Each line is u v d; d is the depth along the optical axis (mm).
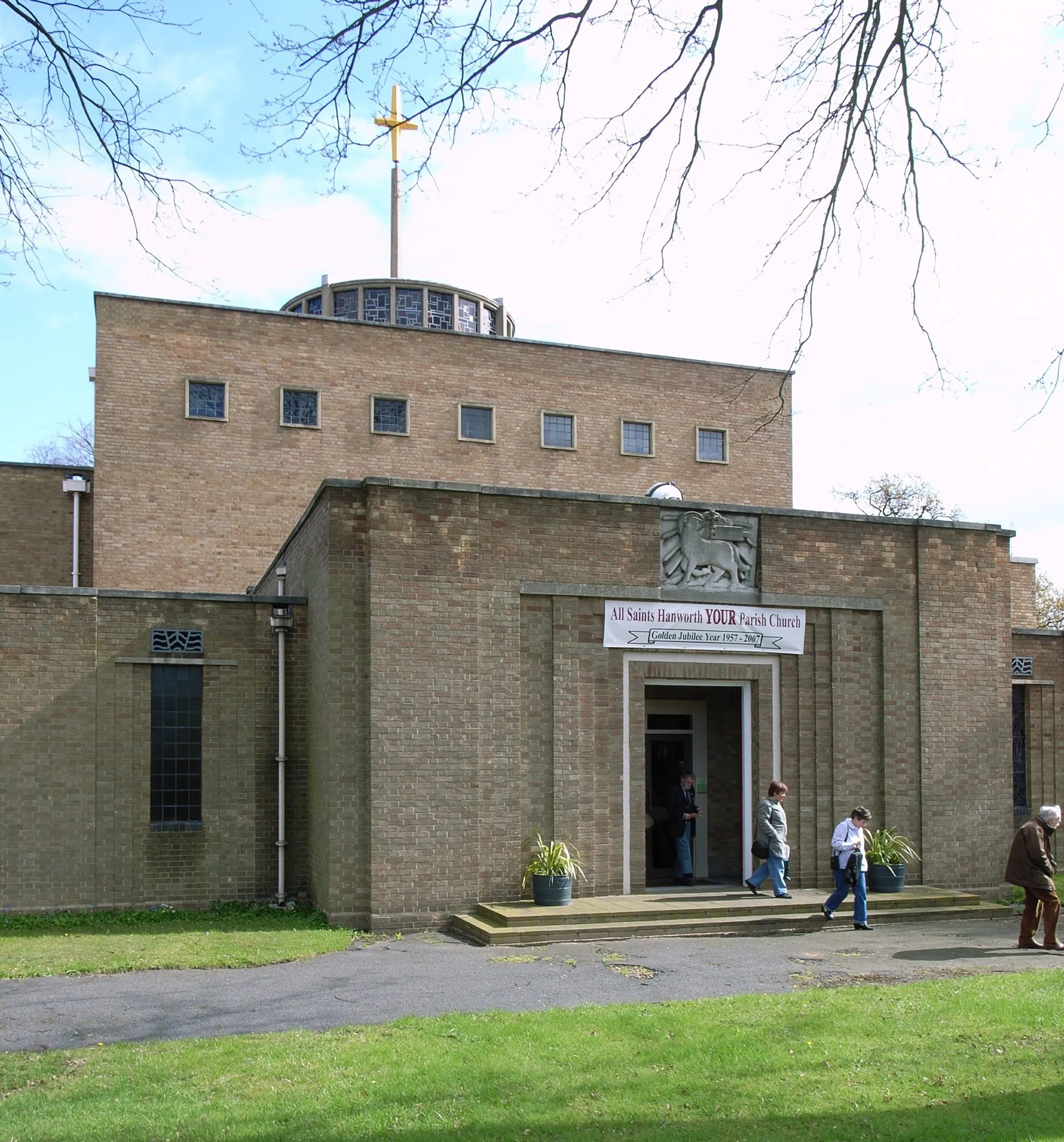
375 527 17797
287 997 12352
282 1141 7992
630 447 32688
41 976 13539
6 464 28719
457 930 17172
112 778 19125
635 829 19047
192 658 19719
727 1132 8336
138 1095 8891
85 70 8922
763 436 34000
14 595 18938
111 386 28219
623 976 13672
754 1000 12055
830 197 11508
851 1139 8281
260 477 29031
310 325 29938
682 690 22875
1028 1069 9773
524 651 18625
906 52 10453
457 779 17828
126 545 27875
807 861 20141
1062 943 16391
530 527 18734
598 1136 8219
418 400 30672
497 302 36812
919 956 15328
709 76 10297
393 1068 9500
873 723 20891
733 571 20062
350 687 17641
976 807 21422
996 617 21984
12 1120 8359
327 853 17453
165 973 13836
